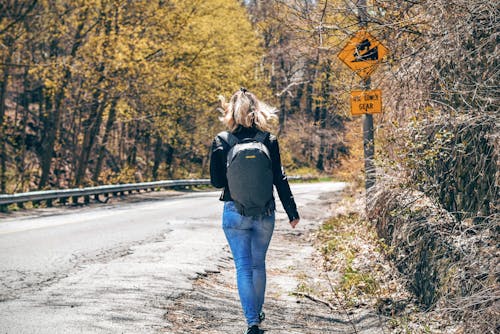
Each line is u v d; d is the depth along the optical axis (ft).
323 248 36.45
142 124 133.18
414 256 24.09
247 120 16.90
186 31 111.96
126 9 103.04
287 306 23.16
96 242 36.37
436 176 24.71
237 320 19.88
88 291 22.15
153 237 39.14
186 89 121.49
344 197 75.20
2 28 86.79
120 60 94.73
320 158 213.05
